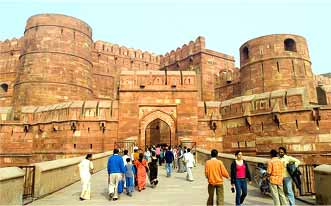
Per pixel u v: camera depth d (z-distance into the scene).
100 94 36.25
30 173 8.20
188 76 22.70
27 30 29.98
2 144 23.61
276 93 19.91
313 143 17.41
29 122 24.33
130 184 8.92
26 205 7.28
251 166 10.58
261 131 20.00
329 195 6.29
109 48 38.69
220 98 33.78
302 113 18.17
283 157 6.95
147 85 22.34
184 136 21.56
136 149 11.47
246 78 27.83
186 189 9.94
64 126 22.53
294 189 8.52
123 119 21.75
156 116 21.97
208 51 35.56
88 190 8.34
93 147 21.75
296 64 25.69
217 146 22.50
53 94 27.75
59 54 28.75
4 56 36.56
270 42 26.42
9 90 35.16
